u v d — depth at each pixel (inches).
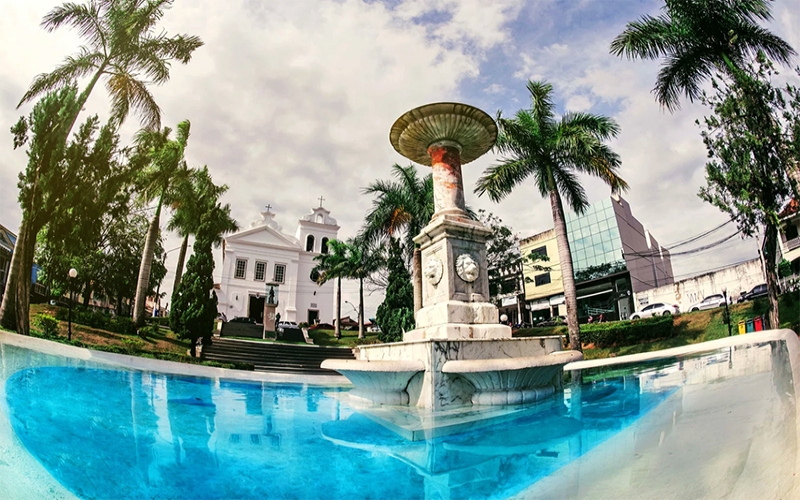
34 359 275.4
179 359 521.3
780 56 433.7
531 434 148.9
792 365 175.6
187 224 917.8
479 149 312.0
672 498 81.7
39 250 767.7
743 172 394.0
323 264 1210.6
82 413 171.6
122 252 1058.1
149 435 149.3
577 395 230.5
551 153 603.5
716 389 199.5
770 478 77.7
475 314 249.3
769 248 433.4
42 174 438.0
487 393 208.2
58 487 99.8
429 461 124.0
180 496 98.5
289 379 377.4
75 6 497.7
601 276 1182.3
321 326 1451.8
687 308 992.2
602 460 114.1
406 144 301.3
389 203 721.6
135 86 566.9
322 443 144.3
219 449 136.3
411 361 207.8
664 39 466.3
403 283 757.3
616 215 1193.4
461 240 267.4
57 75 504.4
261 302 1541.6
